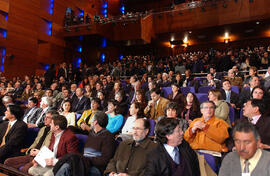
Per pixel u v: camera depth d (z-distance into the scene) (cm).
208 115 243
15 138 288
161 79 680
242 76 583
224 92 423
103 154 225
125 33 1211
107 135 236
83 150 264
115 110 349
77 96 516
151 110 392
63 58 1346
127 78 881
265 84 432
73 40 1359
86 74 873
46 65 1246
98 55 1478
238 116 398
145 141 211
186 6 1200
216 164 219
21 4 1112
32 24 1165
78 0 1431
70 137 248
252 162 133
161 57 1470
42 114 409
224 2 1102
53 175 223
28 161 266
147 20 1234
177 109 276
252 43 1398
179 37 1359
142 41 1241
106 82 677
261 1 1023
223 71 720
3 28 1026
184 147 179
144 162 199
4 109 464
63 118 258
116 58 1532
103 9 1634
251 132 129
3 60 1028
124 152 213
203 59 959
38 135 302
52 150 260
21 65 1098
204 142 236
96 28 1179
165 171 164
